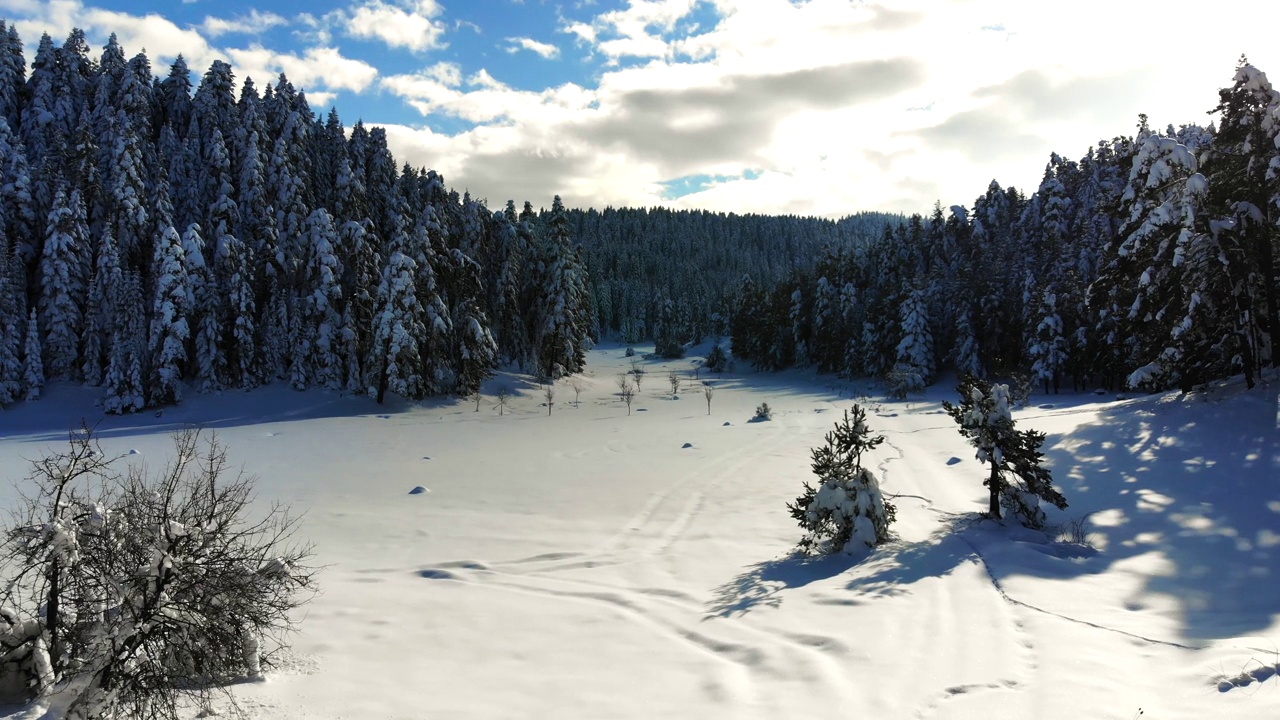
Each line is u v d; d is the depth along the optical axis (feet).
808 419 135.54
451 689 23.24
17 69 196.44
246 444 114.21
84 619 20.30
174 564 19.29
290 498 68.44
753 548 46.34
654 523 56.18
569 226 232.32
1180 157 77.97
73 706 17.20
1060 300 184.34
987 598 30.78
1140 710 18.38
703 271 653.71
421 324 171.53
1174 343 78.64
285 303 180.86
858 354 251.60
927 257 290.97
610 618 32.50
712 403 186.39
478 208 228.02
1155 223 80.02
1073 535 43.11
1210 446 60.80
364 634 29.94
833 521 42.75
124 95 196.54
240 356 171.94
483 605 34.99
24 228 169.68
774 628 28.96
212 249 182.39
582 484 75.05
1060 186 247.91
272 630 28.73
